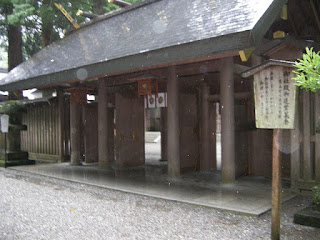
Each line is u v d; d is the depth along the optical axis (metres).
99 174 10.03
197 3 8.52
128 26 10.00
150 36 8.19
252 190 7.40
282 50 7.01
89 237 4.68
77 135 12.09
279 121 4.38
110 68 8.22
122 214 5.82
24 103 13.52
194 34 6.75
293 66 4.19
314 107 6.89
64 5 14.12
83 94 11.47
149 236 4.70
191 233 4.80
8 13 15.09
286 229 4.95
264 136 8.91
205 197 6.82
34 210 6.12
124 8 11.27
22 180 9.42
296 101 4.27
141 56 7.43
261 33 5.84
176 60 6.79
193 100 10.35
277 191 4.42
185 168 10.12
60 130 12.92
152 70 9.60
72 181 9.06
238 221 5.35
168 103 8.85
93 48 10.06
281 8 6.49
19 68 12.84
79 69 9.05
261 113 4.58
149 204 6.52
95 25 12.16
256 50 7.07
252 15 6.10
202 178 8.97
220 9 7.37
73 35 12.77
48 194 7.54
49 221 5.43
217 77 9.45
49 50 12.88
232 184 7.83
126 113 11.15
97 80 11.78
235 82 9.26
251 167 9.28
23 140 15.01
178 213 5.84
